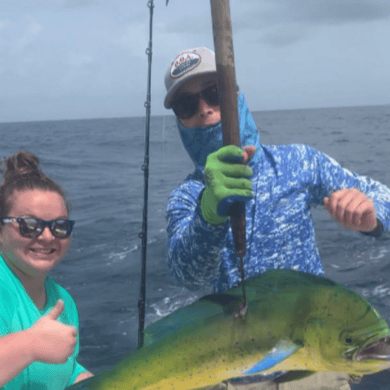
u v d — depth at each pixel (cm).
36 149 5409
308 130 6788
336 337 103
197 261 147
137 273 932
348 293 106
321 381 162
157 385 111
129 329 682
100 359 600
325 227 1191
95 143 6222
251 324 108
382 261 909
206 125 190
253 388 157
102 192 2186
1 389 149
